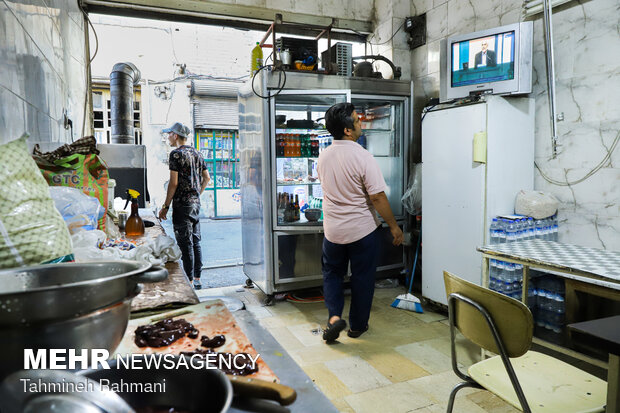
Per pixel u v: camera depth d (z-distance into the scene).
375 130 4.00
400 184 4.03
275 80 3.40
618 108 2.48
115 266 0.70
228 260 5.25
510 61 2.78
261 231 3.56
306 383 0.68
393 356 2.49
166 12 3.99
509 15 3.12
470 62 2.98
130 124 5.00
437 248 3.20
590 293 2.10
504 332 1.30
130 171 3.08
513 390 1.40
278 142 3.60
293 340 2.76
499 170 2.83
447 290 1.57
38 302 0.48
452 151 3.01
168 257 1.51
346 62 3.90
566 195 2.81
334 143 2.59
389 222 2.60
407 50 4.23
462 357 2.48
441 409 1.94
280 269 3.54
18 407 0.45
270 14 4.12
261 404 0.58
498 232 2.75
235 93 9.22
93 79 8.16
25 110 1.67
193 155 3.79
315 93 3.47
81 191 1.76
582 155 2.69
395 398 2.04
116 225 2.29
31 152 1.72
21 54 1.64
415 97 4.12
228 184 9.90
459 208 2.99
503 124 2.82
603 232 2.60
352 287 2.68
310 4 4.26
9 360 0.48
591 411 1.28
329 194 2.58
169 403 0.55
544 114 2.92
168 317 0.96
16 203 0.92
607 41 2.51
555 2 2.75
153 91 8.70
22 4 1.69
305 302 3.58
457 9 3.62
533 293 2.51
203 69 8.90
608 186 2.56
